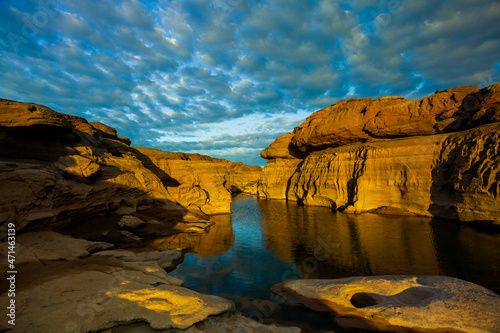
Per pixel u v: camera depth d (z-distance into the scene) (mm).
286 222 35406
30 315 8836
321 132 56688
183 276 16266
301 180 60688
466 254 19125
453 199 31766
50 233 18578
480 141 29203
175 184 48812
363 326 10461
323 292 13133
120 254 18250
